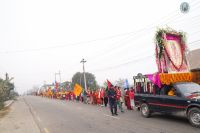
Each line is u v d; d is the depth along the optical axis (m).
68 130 12.51
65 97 48.72
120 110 20.02
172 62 15.60
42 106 29.27
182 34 16.22
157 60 15.56
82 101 35.22
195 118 11.51
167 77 13.84
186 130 10.84
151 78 14.64
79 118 16.62
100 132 11.60
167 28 15.83
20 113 22.38
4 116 20.72
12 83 66.38
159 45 15.51
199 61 28.59
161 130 11.13
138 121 13.98
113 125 13.20
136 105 16.09
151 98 14.57
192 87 12.94
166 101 13.35
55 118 17.31
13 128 14.12
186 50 16.28
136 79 16.11
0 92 31.64
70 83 77.62
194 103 11.52
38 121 16.31
